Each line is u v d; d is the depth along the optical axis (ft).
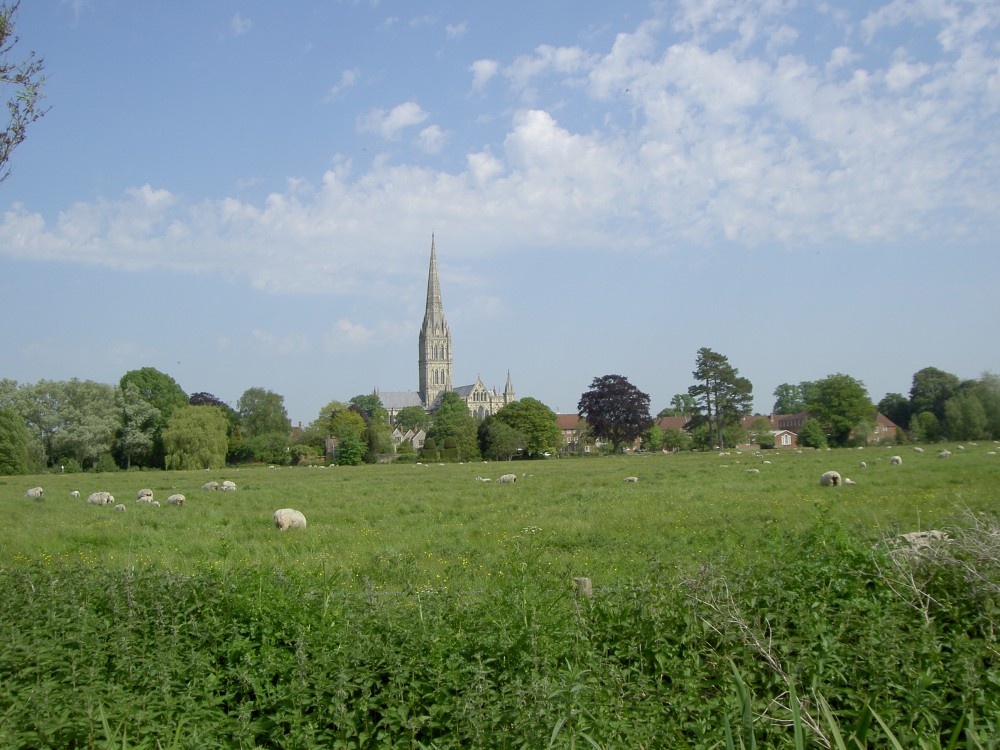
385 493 118.42
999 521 37.50
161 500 122.72
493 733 21.72
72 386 325.42
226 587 34.17
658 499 89.35
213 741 23.20
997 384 328.29
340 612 31.04
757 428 448.24
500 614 28.84
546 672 24.49
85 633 29.50
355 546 61.46
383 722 23.57
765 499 82.89
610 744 21.35
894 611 28.19
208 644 30.12
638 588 30.58
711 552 46.47
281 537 69.41
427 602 31.19
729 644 26.30
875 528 48.19
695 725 22.54
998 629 26.14
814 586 30.60
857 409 360.28
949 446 234.79
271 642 29.40
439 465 288.30
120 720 23.41
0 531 76.54
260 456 400.67
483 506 90.94
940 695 22.86
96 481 195.31
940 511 62.34
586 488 112.88
